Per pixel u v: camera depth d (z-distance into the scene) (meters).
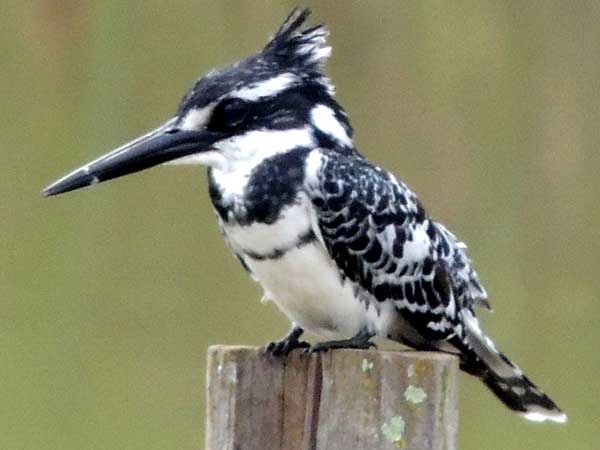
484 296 8.05
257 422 6.15
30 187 11.88
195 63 11.89
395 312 7.46
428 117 11.77
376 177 7.33
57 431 11.38
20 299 11.58
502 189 11.70
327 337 7.55
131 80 11.98
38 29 12.04
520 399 7.80
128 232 11.59
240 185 7.20
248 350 6.19
